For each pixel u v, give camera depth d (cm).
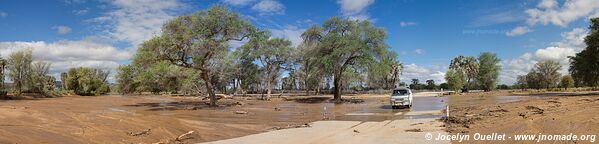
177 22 3731
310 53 5128
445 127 1853
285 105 4400
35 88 6519
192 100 5719
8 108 2084
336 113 3064
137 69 4088
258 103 4866
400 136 1622
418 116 2570
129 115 2358
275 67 6562
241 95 7650
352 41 4734
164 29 3741
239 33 4141
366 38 4841
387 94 7719
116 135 1636
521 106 2708
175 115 2981
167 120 2161
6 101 4847
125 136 1638
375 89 9106
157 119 2169
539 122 1653
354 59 5006
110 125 1811
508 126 1648
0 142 1306
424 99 5256
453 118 2169
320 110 3512
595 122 1443
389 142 1472
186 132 1852
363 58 4822
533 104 2816
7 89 6122
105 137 1584
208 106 4128
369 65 4862
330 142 1541
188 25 3872
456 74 8275
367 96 6675
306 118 2692
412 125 2014
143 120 2048
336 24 4978
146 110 3559
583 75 5125
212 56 3919
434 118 2362
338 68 4953
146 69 3884
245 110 3553
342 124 2195
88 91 8131
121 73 4909
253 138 1702
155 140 1638
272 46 6481
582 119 1572
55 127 1659
